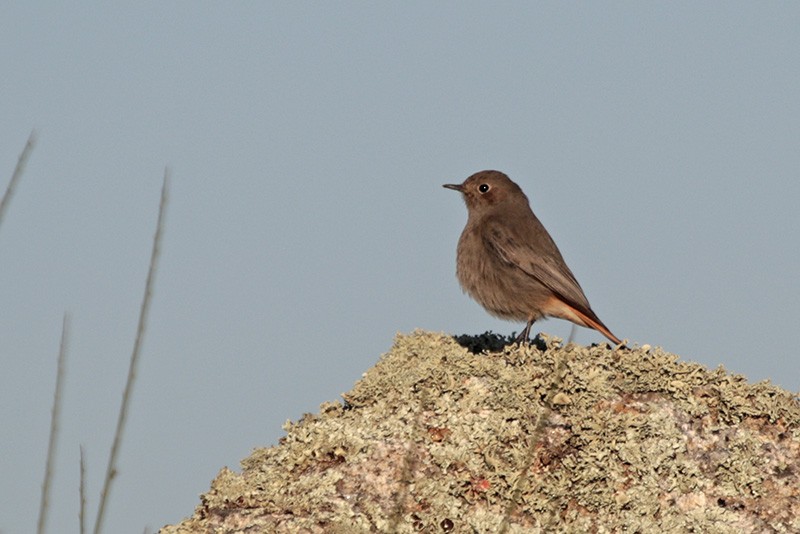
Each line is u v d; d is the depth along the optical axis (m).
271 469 12.02
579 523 11.19
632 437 11.93
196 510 11.59
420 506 11.33
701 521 11.23
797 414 12.61
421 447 12.02
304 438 12.30
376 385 13.27
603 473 11.52
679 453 11.91
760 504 11.55
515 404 12.58
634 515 11.23
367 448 12.03
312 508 11.28
